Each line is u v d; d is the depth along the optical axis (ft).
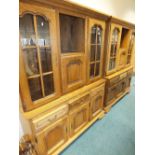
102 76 6.87
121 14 9.79
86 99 5.57
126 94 10.42
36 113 3.72
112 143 5.61
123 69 8.84
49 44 3.72
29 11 3.05
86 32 4.80
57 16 3.68
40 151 4.14
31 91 3.79
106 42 6.17
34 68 3.69
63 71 4.36
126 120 7.15
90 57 5.49
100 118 7.13
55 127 4.42
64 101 4.46
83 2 6.32
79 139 5.79
